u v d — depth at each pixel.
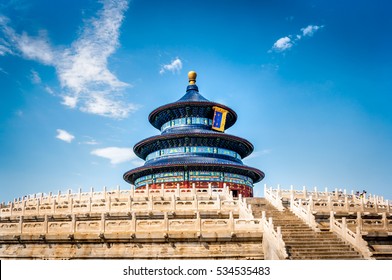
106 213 44.53
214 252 35.81
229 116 93.81
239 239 36.12
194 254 35.72
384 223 40.53
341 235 37.25
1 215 50.41
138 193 55.19
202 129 88.25
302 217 42.84
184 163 76.75
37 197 63.22
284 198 51.22
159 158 85.06
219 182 79.12
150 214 43.75
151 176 81.88
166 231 36.84
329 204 47.44
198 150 83.88
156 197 51.16
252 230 36.59
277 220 42.19
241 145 88.88
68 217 46.03
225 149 86.19
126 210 45.28
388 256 34.56
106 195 55.62
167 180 79.62
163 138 83.69
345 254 33.62
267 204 50.91
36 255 37.97
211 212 43.78
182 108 89.75
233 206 44.81
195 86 98.81
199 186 78.06
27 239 38.41
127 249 36.44
